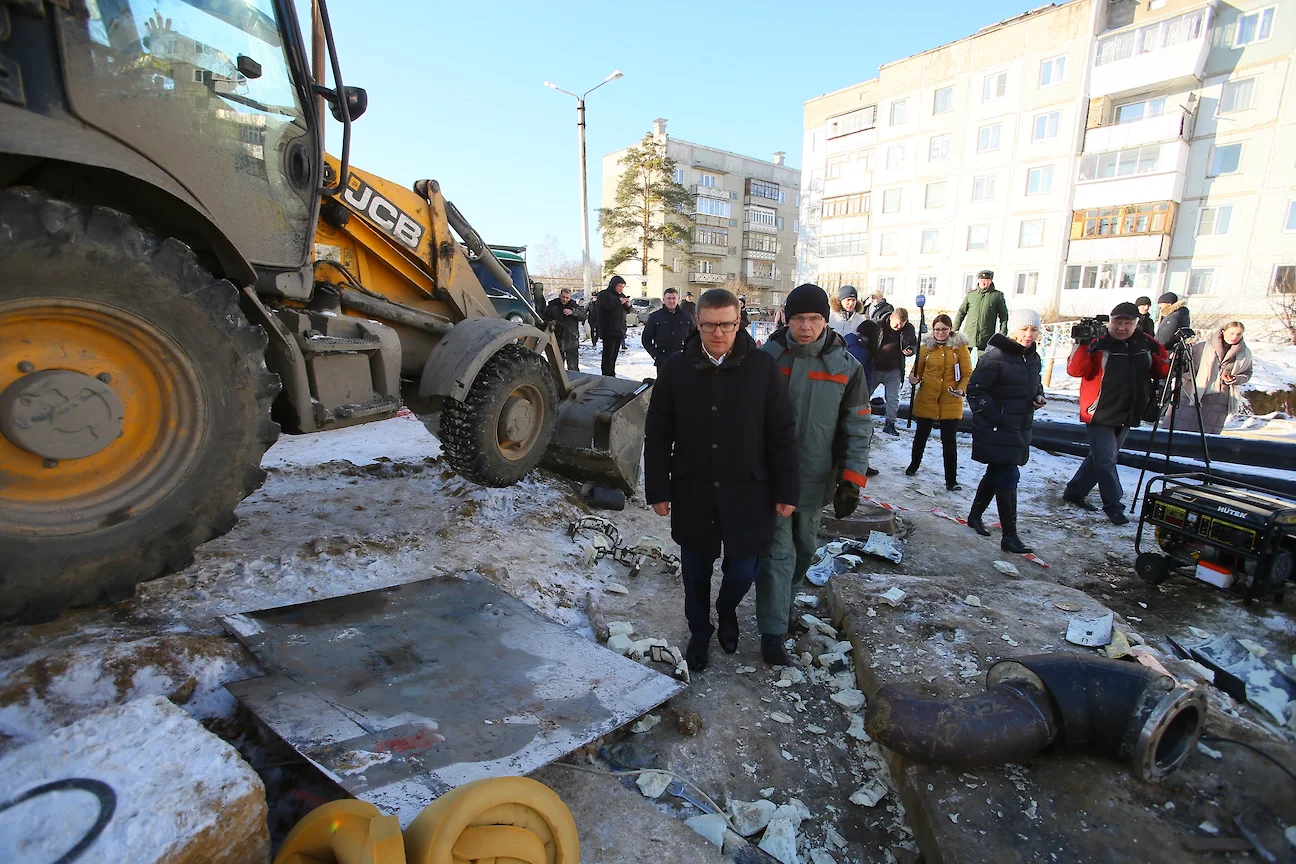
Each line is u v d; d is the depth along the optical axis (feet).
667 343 30.58
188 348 7.68
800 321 10.70
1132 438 25.50
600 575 13.66
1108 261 94.12
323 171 12.21
